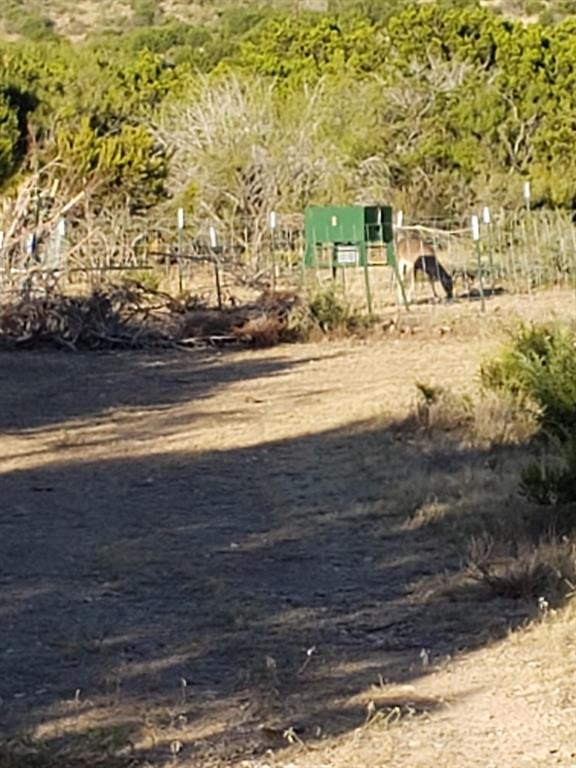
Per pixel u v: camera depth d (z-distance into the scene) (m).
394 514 9.26
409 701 5.87
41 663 6.46
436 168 36.16
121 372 17.14
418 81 39.41
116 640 6.80
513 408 12.07
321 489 10.20
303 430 12.63
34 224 23.64
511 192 33.53
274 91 41.16
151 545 8.71
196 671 6.32
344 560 8.26
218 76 40.94
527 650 6.48
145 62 47.34
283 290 21.42
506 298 24.44
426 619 7.05
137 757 5.29
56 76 38.16
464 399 12.53
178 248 24.28
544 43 41.72
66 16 77.75
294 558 8.34
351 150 36.06
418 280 26.22
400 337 19.83
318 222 22.73
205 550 8.57
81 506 9.91
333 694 5.98
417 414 12.44
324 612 7.22
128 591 7.69
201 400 14.74
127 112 38.12
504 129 37.56
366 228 22.59
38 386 16.02
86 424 13.48
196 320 19.56
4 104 34.41
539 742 5.38
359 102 37.62
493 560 7.90
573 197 33.84
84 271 20.20
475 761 5.19
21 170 32.53
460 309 22.64
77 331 19.25
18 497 10.23
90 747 5.25
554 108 38.72
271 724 5.62
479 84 39.09
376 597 7.48
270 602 7.43
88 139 32.16
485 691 5.98
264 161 34.28
